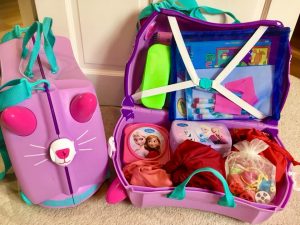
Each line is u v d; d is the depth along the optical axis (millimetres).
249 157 776
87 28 971
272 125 899
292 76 1416
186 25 816
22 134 625
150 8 848
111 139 763
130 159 844
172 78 885
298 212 831
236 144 838
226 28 782
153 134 902
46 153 676
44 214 786
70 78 708
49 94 622
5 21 1737
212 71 848
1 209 792
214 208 765
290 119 1161
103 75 1080
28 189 726
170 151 875
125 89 887
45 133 652
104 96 1146
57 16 945
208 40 817
